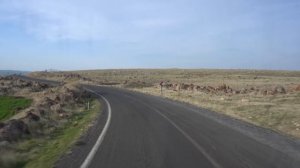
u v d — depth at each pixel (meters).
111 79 120.62
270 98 38.53
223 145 15.43
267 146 15.21
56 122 23.89
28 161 13.16
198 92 53.03
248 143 15.91
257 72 152.12
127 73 157.00
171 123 22.89
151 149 14.59
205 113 29.02
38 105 31.92
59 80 104.75
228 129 20.28
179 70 176.12
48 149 15.46
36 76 131.62
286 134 19.16
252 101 36.34
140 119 25.06
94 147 15.04
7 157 12.65
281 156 13.18
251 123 23.48
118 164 12.00
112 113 29.25
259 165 11.77
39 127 20.80
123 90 65.06
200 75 136.62
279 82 85.62
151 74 149.25
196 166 11.71
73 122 24.94
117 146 15.27
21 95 56.19
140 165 11.87
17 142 16.58
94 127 21.38
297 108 29.45
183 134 18.47
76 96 44.66
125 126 21.56
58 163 12.24
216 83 86.00
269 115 26.41
